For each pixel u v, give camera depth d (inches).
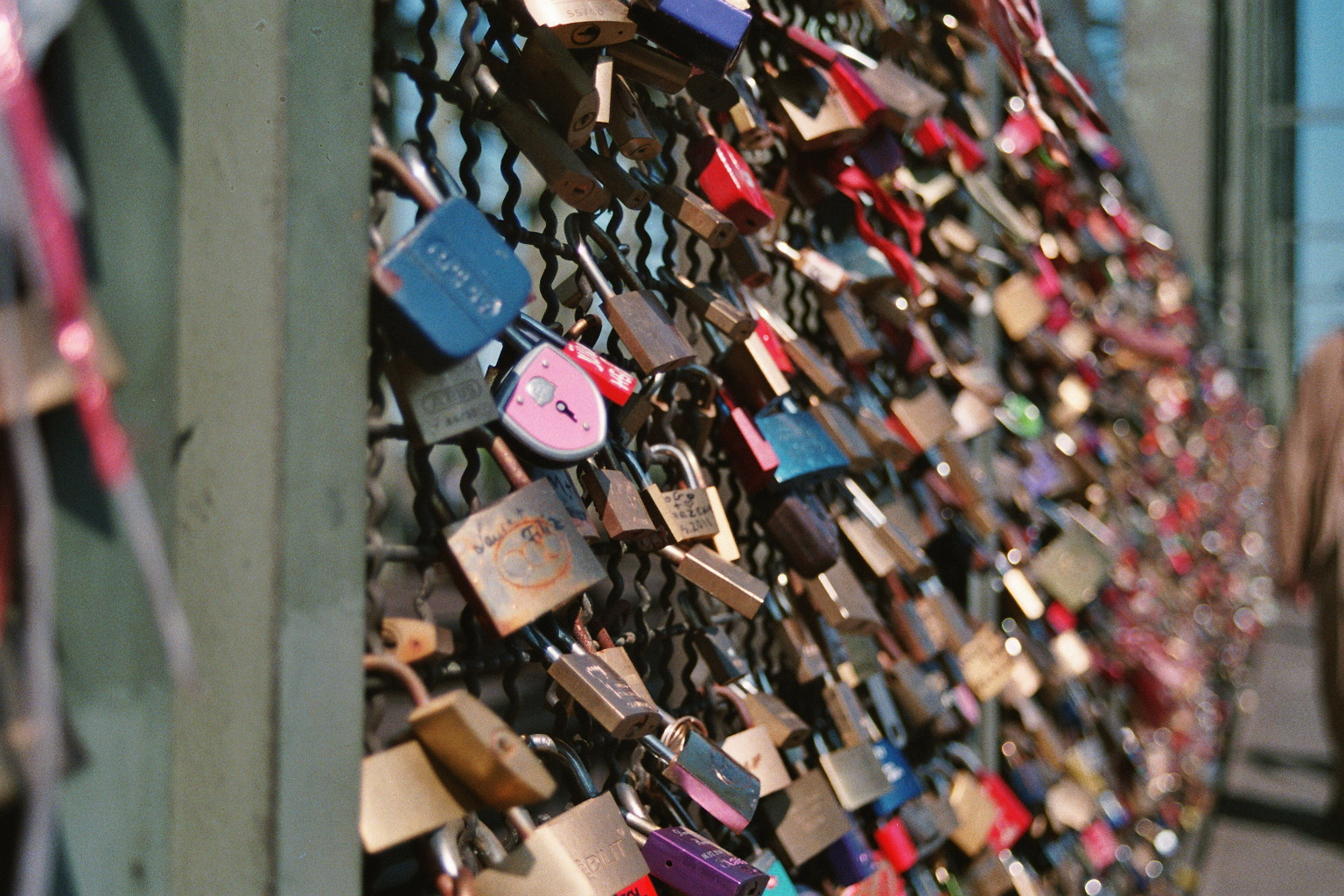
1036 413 91.9
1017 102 87.4
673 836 39.9
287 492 27.9
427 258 31.0
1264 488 439.5
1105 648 109.1
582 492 44.3
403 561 32.9
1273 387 588.7
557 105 37.7
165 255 28.4
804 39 55.6
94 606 27.4
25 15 23.0
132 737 27.9
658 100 54.2
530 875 33.2
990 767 76.0
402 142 35.0
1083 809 83.8
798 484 52.2
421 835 31.4
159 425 28.4
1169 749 138.2
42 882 22.0
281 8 28.1
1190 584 175.6
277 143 28.0
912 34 65.2
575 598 38.8
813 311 62.1
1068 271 103.0
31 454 22.1
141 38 27.9
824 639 55.6
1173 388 177.8
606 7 39.2
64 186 25.3
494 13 38.2
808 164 57.5
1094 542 90.2
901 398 67.6
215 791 28.3
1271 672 361.7
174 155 28.5
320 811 28.8
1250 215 462.0
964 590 76.2
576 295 43.4
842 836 50.6
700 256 54.0
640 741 41.5
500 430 36.0
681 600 48.0
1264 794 202.1
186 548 28.7
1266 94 520.4
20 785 24.4
